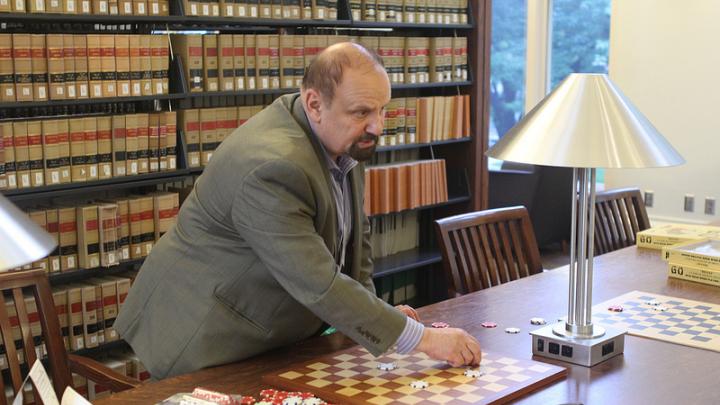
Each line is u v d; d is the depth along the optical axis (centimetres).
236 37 418
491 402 175
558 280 284
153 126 389
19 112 374
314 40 454
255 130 199
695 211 666
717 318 241
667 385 190
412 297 565
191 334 209
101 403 182
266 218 189
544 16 729
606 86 200
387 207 511
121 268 402
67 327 378
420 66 518
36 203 383
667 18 662
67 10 356
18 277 225
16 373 221
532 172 659
